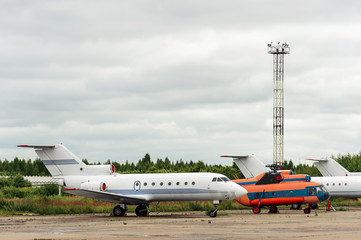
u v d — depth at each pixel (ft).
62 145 167.02
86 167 164.76
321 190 170.09
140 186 156.76
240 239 77.87
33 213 171.42
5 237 83.76
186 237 81.82
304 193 168.96
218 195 149.28
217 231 93.50
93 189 155.33
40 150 167.22
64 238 81.20
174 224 114.01
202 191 150.71
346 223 115.24
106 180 160.56
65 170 166.09
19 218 144.77
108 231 95.04
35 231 96.63
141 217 147.43
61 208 172.14
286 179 176.96
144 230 96.63
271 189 172.24
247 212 181.06
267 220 128.36
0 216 157.38
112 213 169.27
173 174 156.66
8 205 184.55
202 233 89.25
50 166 166.81
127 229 99.50
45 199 202.49
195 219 134.31
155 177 156.76
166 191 153.99
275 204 172.86
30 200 190.29
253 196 174.09
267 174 178.09
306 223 115.55
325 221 123.24
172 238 80.18
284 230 95.35
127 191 157.79
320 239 77.10
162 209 186.19
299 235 84.17
